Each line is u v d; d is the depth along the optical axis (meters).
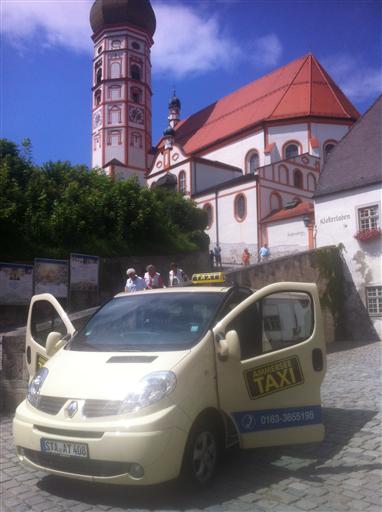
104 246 20.39
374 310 20.73
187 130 61.84
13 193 19.81
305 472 5.50
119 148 58.12
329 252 20.80
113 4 59.69
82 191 21.89
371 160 21.67
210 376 5.08
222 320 5.54
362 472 5.49
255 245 39.66
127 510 4.59
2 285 14.94
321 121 46.41
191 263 22.70
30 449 4.80
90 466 4.53
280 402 5.65
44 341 7.45
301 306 6.20
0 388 8.35
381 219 20.66
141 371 4.82
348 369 12.82
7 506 4.78
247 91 57.44
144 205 22.67
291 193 42.38
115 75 59.34
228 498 4.81
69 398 4.78
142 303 6.25
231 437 5.49
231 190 42.28
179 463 4.56
